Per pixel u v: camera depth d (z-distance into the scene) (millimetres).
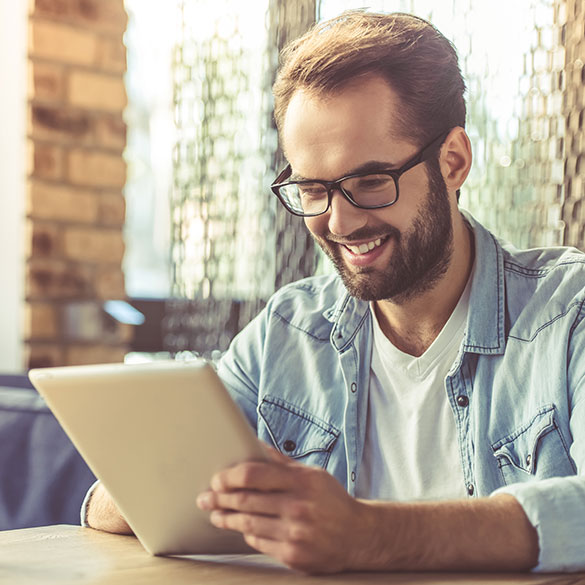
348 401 1401
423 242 1268
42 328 2838
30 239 2826
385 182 1224
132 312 2988
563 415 1223
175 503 982
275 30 2324
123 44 2977
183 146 2588
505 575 925
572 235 1795
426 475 1340
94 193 2924
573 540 941
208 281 2514
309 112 1222
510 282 1341
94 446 993
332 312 1475
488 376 1308
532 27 1849
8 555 1065
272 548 909
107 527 1209
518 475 1261
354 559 915
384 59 1221
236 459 918
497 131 1944
